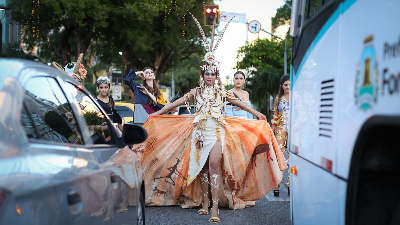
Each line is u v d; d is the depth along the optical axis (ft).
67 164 5.96
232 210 18.10
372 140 6.27
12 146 4.90
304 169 9.45
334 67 7.53
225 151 17.47
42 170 5.15
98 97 21.86
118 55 113.29
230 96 17.40
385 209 6.63
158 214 17.16
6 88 5.33
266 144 17.98
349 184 6.64
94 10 74.43
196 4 97.55
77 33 89.56
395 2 5.43
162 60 113.80
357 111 6.45
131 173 9.89
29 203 4.64
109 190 7.77
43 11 84.79
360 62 6.42
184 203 18.70
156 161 18.61
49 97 6.75
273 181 17.95
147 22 83.20
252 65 124.16
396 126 5.34
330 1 7.85
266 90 121.39
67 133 7.01
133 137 9.90
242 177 18.01
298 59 10.29
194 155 16.97
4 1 84.38
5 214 4.25
